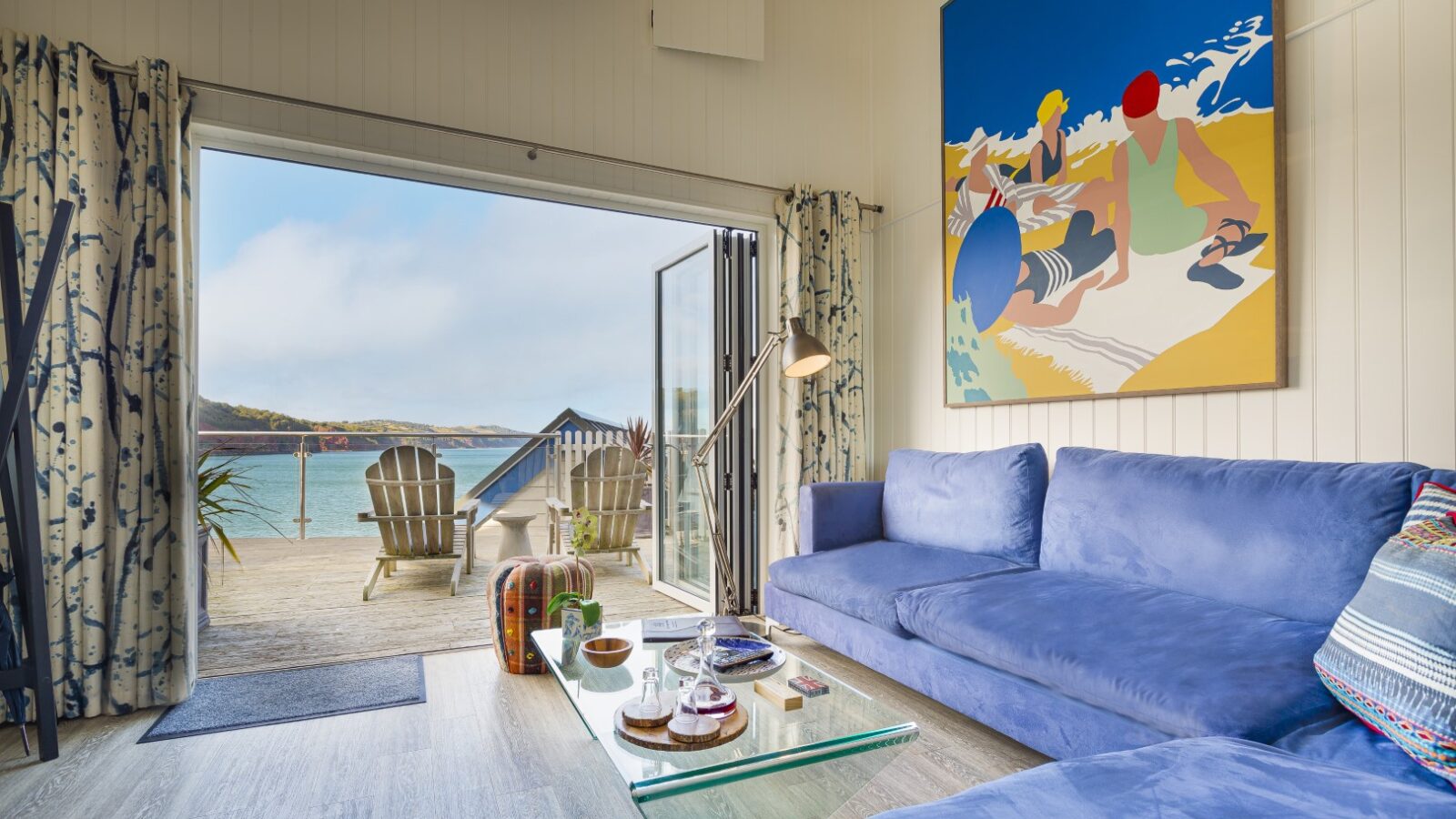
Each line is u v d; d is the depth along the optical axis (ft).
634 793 3.78
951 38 10.75
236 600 12.66
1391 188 6.10
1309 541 5.61
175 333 7.67
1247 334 7.06
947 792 5.77
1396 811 2.92
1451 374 5.73
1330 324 6.52
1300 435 6.72
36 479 7.09
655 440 13.69
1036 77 9.36
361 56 9.09
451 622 11.13
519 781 6.02
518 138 9.95
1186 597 6.26
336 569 15.46
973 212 10.36
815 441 11.63
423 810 5.57
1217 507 6.33
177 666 7.67
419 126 9.21
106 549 7.50
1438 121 5.82
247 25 8.54
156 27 8.13
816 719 4.76
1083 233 8.72
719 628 6.75
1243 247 7.09
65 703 7.29
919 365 11.57
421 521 12.82
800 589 8.95
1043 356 9.27
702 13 11.09
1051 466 9.29
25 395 6.45
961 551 8.89
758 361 7.81
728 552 11.75
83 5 7.86
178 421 7.67
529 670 8.59
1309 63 6.69
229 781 6.02
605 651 5.97
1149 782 3.27
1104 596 6.45
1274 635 5.17
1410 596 3.81
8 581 6.50
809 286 11.63
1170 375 7.76
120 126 7.66
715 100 11.41
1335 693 4.25
